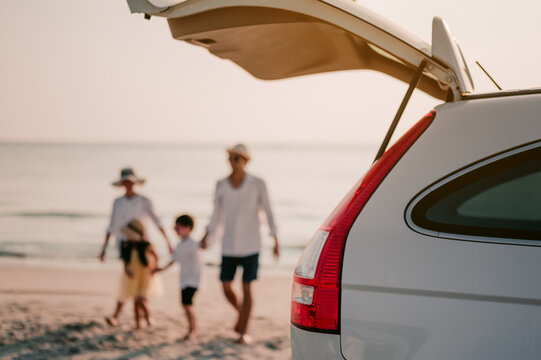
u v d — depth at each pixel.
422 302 1.88
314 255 2.04
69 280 11.73
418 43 2.13
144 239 6.63
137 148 148.12
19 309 7.45
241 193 5.88
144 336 6.24
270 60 3.18
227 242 5.97
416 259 1.92
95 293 9.51
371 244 1.97
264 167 82.56
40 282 11.24
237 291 10.04
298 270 2.09
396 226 1.98
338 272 1.97
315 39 2.96
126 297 6.61
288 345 5.94
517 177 1.97
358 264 1.96
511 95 2.11
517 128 2.03
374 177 2.08
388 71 3.34
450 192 1.99
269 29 2.65
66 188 55.66
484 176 1.99
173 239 26.75
